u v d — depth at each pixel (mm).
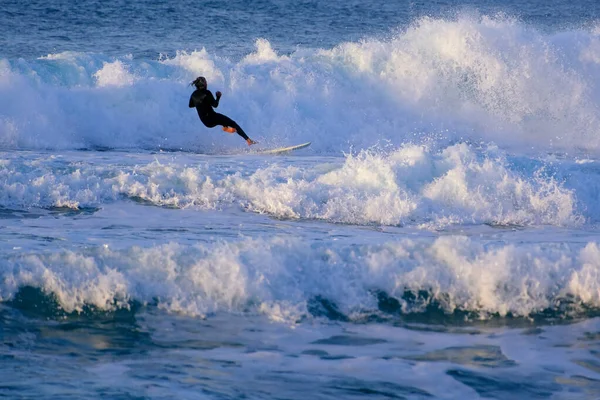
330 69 93812
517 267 38594
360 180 56531
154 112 83750
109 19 175875
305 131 87062
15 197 53375
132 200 54562
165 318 35688
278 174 58406
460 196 55094
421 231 50594
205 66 90938
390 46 96875
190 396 27953
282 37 162750
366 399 28328
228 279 37000
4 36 148750
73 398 27469
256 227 49406
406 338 34656
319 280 37844
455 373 30953
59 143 78375
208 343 33344
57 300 36375
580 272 38719
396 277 38281
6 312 35625
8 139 76938
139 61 91250
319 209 53875
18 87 80500
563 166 59250
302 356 32219
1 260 37219
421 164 57438
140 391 28250
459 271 38531
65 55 91875
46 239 43812
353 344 33719
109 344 33094
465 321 36906
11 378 29219
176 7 199000
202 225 49312
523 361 32406
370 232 49531
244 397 28094
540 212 54594
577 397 29219
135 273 37250
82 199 53906
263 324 35438
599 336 35406
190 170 58188
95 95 83000
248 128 86000
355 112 90750
